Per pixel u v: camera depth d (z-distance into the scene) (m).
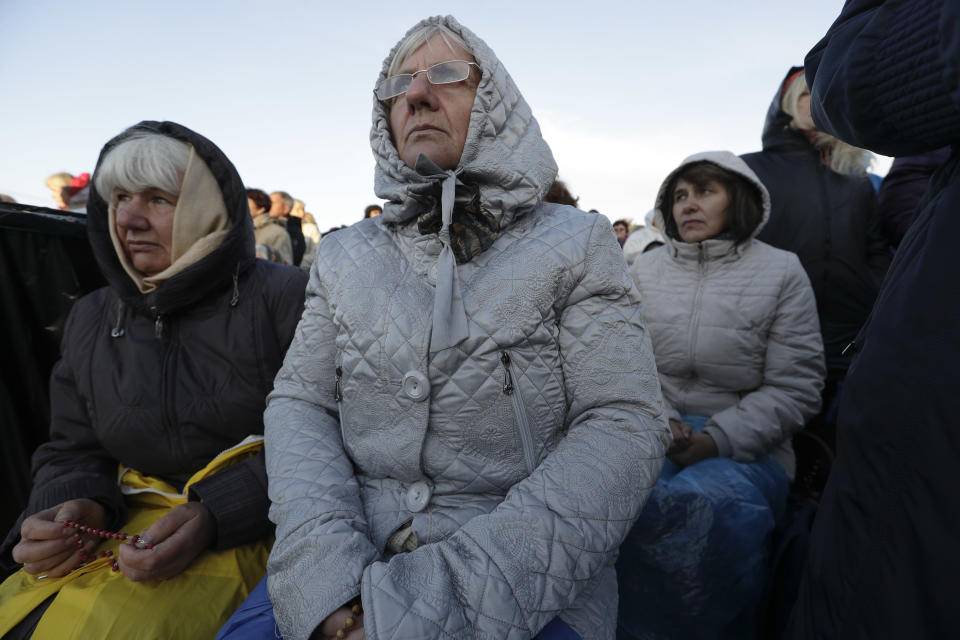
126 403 1.20
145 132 1.23
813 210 1.91
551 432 0.93
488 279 0.90
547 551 0.74
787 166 2.00
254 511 1.06
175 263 1.20
